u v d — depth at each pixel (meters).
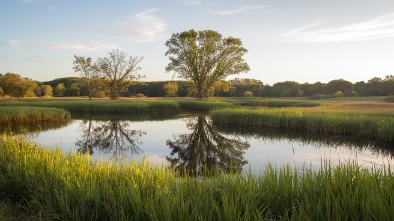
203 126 27.47
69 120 31.58
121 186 5.95
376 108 33.91
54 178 6.70
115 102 51.75
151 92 122.06
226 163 12.56
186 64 63.62
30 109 30.36
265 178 6.33
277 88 111.56
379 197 4.86
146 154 14.84
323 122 21.83
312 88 118.94
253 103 59.34
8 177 7.20
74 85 67.75
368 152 14.55
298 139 19.25
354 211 4.81
